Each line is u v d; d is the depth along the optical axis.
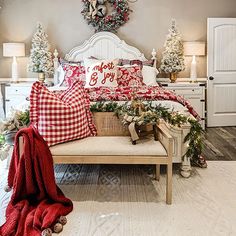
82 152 2.89
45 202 2.76
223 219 2.66
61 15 6.31
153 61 6.20
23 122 3.37
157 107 3.64
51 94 3.07
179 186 3.33
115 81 5.27
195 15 6.34
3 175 3.65
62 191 3.23
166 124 3.40
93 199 3.04
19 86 6.04
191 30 6.37
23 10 6.32
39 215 2.54
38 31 6.14
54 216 2.52
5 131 3.35
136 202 2.97
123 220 2.64
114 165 4.02
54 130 2.98
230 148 4.77
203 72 6.46
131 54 6.30
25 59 6.43
